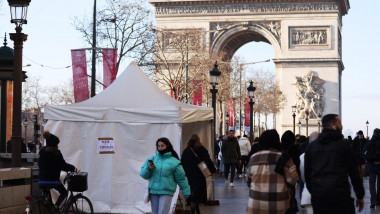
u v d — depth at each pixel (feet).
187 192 73.67
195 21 423.23
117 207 101.09
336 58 413.59
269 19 420.36
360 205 55.31
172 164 73.10
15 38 98.32
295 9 418.31
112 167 101.35
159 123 99.96
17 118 96.89
